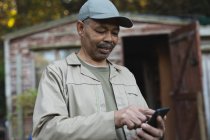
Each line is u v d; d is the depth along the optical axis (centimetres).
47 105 201
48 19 1362
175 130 902
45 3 1369
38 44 861
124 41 1033
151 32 865
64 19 857
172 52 848
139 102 230
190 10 1279
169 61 997
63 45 857
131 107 190
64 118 196
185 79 778
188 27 743
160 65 998
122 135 212
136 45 1061
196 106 718
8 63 859
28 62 861
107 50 218
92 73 220
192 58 730
